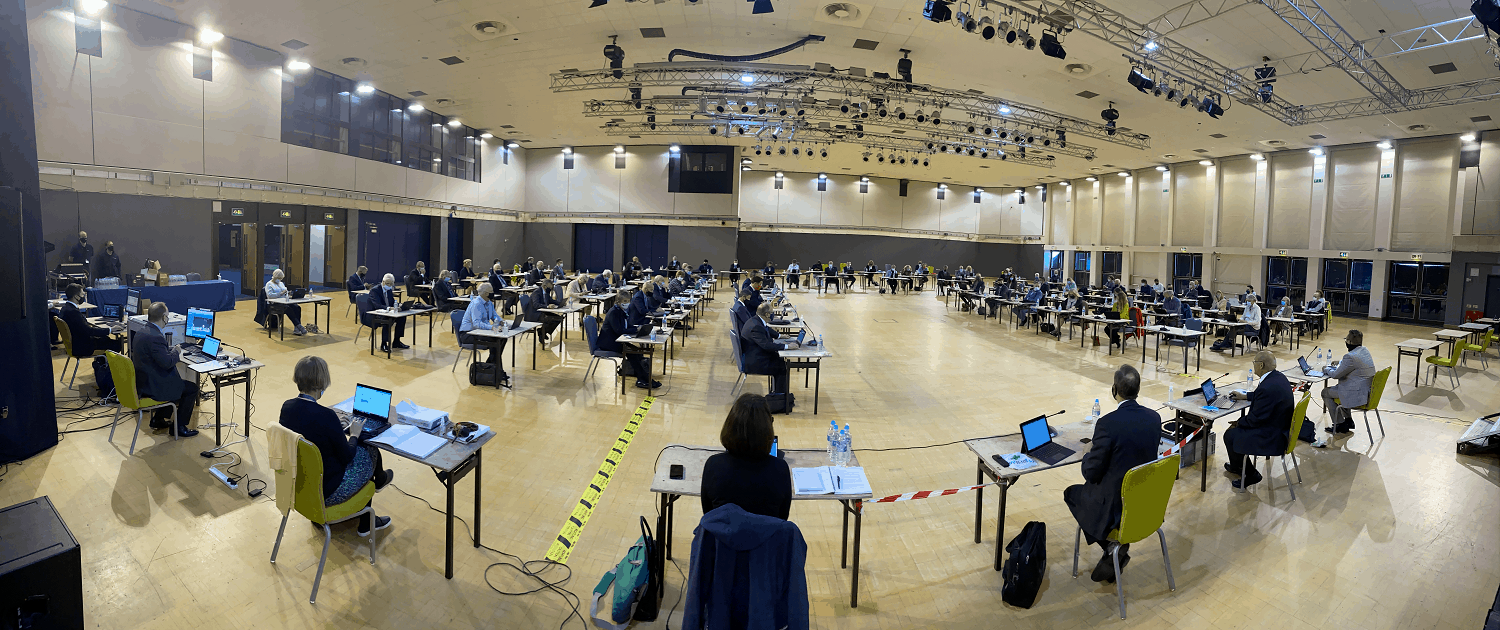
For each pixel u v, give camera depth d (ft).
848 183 126.21
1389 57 40.40
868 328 54.95
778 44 45.60
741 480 9.37
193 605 11.84
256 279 56.80
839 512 17.01
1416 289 66.59
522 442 21.76
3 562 7.23
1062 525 16.40
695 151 94.84
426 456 13.10
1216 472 20.40
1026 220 135.03
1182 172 90.12
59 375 28.04
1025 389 32.65
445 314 53.88
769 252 126.11
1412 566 14.57
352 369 31.76
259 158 53.36
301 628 11.34
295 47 51.67
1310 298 74.79
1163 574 14.01
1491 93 47.03
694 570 8.38
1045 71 48.11
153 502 15.89
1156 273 94.07
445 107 71.46
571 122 77.77
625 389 29.76
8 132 17.19
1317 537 15.96
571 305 47.78
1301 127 62.23
